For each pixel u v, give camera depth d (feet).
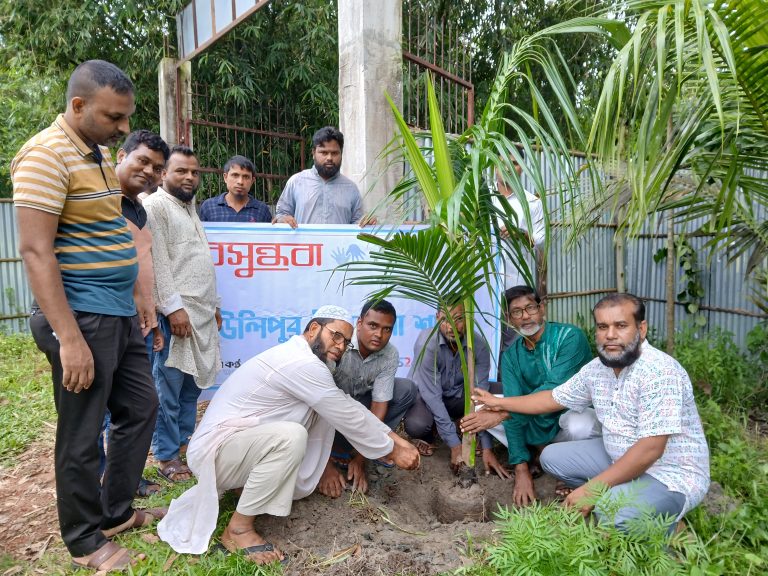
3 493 10.16
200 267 10.75
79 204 6.91
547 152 7.44
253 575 7.54
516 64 8.58
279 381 8.38
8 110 31.83
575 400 9.27
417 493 10.49
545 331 10.57
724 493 9.47
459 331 10.60
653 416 7.90
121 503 8.34
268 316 13.34
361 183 13.67
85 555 7.65
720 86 8.79
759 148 9.61
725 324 18.88
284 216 13.33
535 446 11.25
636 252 21.67
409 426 11.92
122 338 7.53
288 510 8.24
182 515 8.46
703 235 18.53
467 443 9.66
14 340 20.13
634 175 8.28
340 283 13.48
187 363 10.35
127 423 8.17
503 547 6.91
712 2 7.15
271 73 29.04
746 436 12.08
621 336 8.09
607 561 6.98
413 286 8.65
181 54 20.99
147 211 10.13
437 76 15.65
